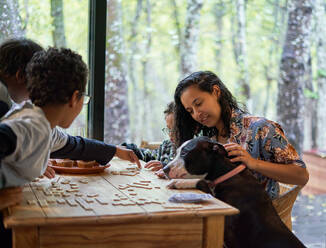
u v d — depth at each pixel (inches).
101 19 117.7
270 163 79.7
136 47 370.3
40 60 61.0
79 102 64.2
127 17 359.9
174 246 57.2
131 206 57.4
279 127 85.1
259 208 70.8
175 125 94.1
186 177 75.7
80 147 80.7
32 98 61.1
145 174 81.3
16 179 57.5
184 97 86.8
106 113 282.0
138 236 55.5
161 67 391.2
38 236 51.6
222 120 88.7
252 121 85.5
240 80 348.8
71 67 61.2
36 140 56.4
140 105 395.9
